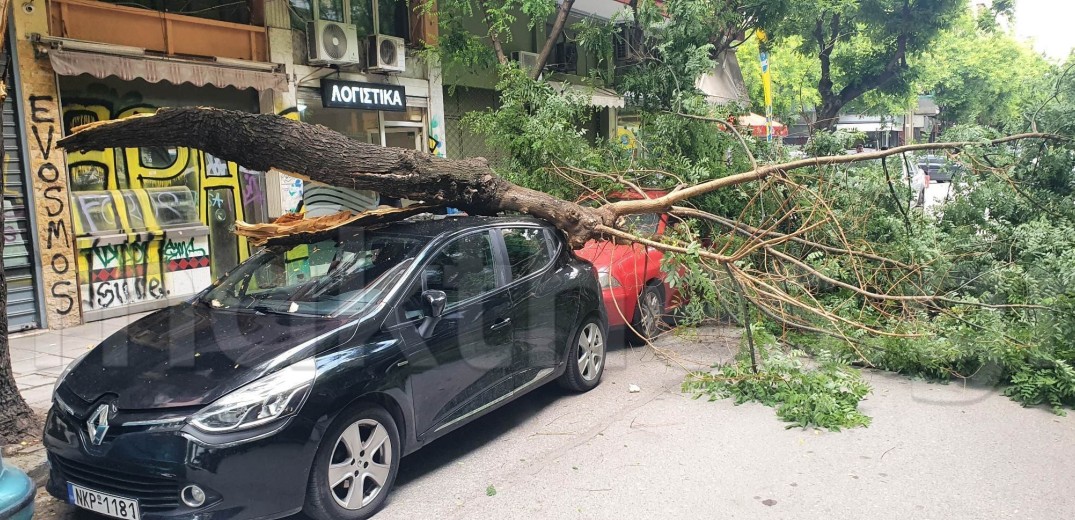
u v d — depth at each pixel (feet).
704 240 25.75
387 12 42.65
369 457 12.91
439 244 15.58
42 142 26.84
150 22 30.30
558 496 13.69
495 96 52.21
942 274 23.17
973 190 26.68
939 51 93.71
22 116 26.35
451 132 48.44
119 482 11.38
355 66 39.75
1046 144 25.96
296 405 11.58
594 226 19.61
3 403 15.75
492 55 40.01
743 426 17.37
